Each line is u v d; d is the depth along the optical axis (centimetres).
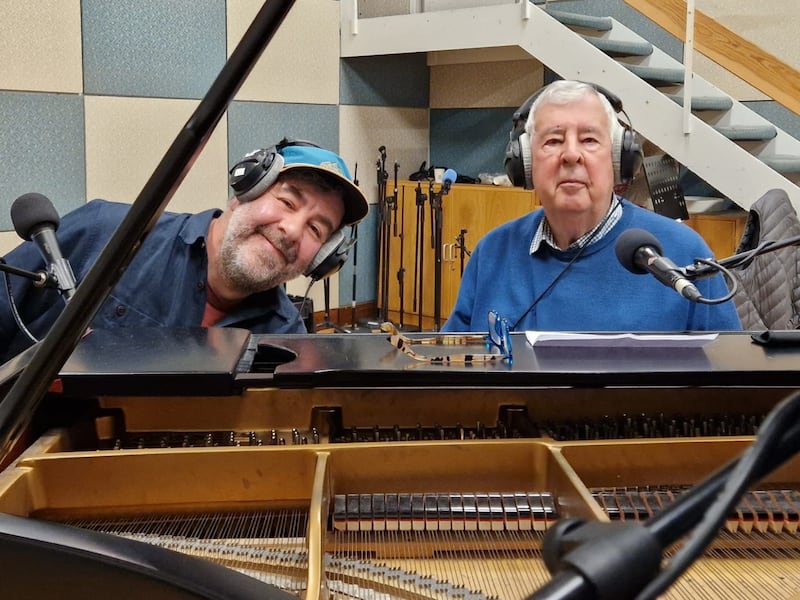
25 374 60
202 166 419
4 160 334
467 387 108
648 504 99
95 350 115
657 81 430
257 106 443
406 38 462
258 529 98
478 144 550
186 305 181
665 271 112
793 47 434
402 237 514
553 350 121
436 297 475
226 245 176
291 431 114
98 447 112
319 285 500
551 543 31
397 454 101
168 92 393
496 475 102
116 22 367
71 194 360
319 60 476
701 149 377
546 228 194
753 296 252
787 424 31
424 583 90
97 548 61
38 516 96
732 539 101
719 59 404
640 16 471
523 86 522
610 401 118
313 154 179
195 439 113
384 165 493
